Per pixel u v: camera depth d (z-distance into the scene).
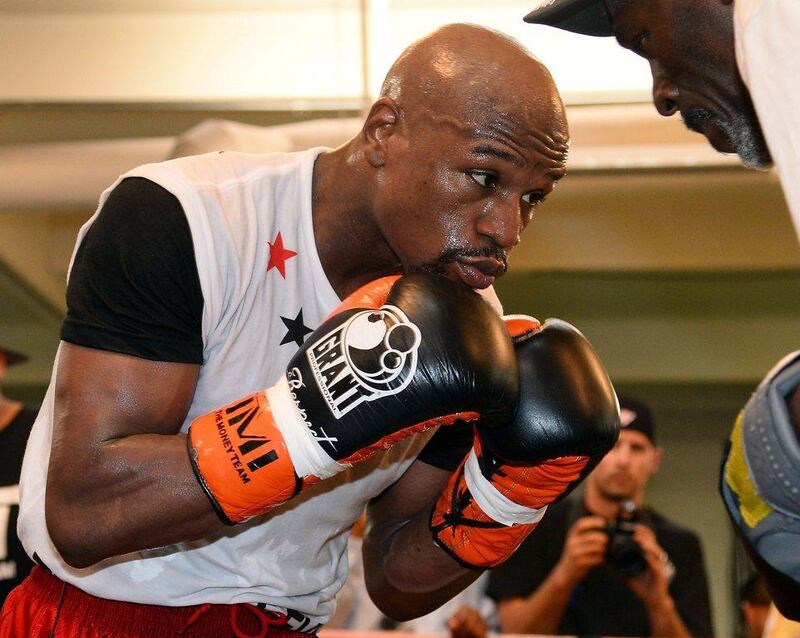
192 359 1.40
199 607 1.51
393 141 1.47
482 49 1.45
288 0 3.46
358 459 1.35
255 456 1.32
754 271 5.96
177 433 1.43
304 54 3.52
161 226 1.40
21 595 1.59
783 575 1.23
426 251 1.45
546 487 1.56
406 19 3.45
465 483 1.65
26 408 2.87
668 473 6.84
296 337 1.53
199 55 3.56
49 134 3.85
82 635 1.50
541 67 1.46
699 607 3.21
